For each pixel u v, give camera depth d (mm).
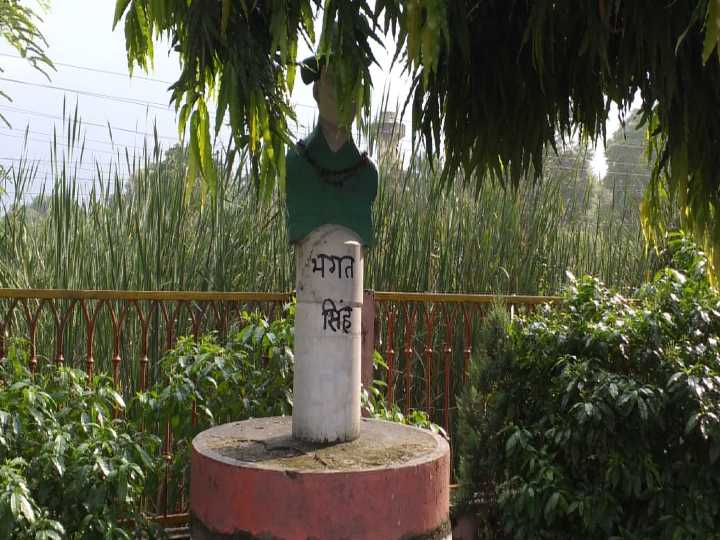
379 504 2324
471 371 4004
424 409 5055
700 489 3537
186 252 4723
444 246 5426
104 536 2762
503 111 2691
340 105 1898
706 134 2520
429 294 4156
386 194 5270
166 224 4695
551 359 3803
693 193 2715
